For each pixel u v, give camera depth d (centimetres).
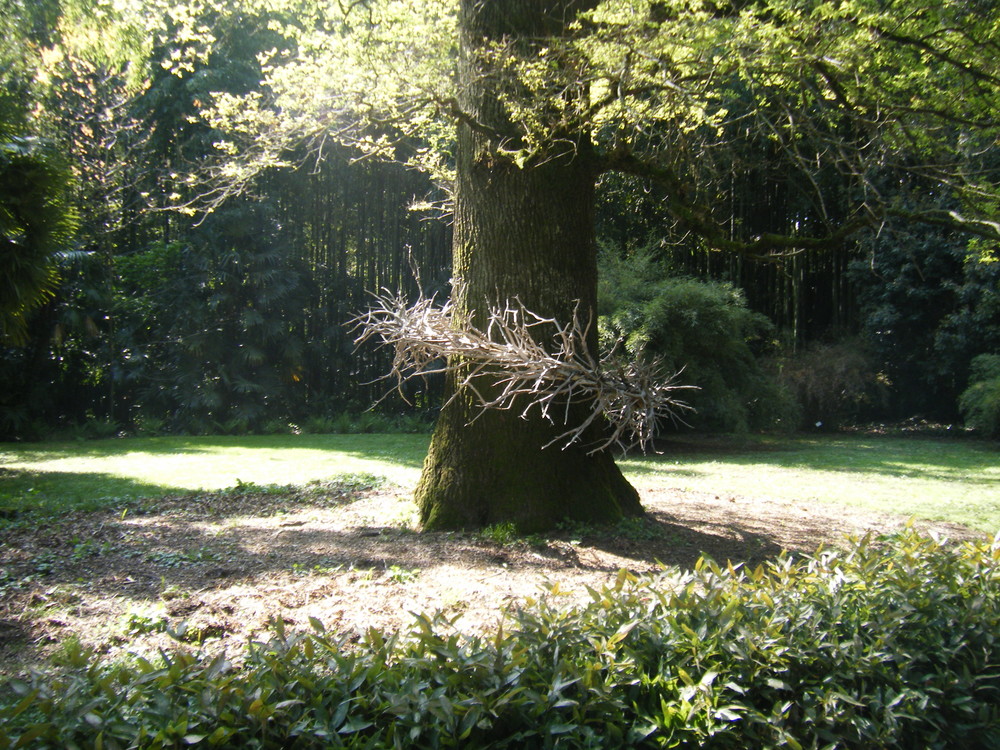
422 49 687
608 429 662
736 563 532
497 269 617
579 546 564
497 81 609
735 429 1350
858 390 1814
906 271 1780
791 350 1803
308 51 932
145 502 754
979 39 559
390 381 2050
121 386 1831
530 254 614
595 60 573
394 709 204
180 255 1836
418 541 572
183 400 1795
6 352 1648
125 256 1784
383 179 1986
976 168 728
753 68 593
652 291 1369
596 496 622
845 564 327
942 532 654
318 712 206
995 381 1536
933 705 250
